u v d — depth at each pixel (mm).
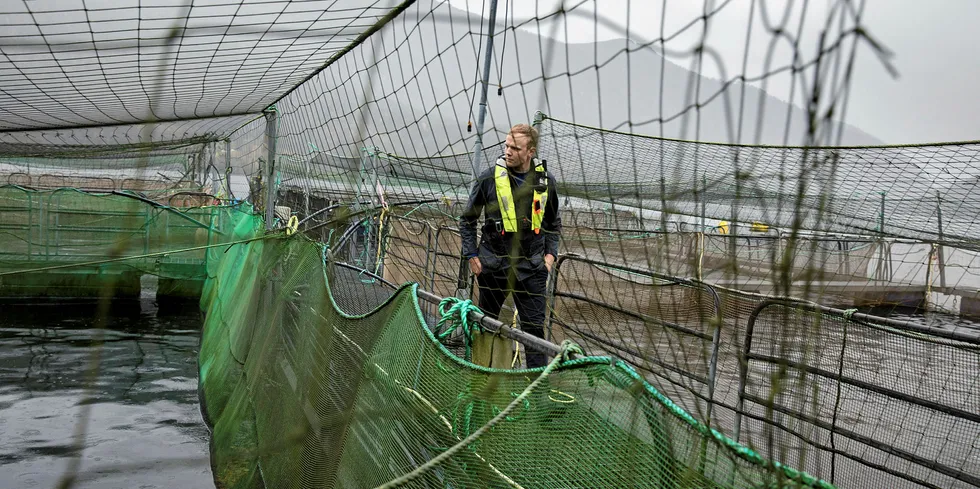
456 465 2254
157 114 8688
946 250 12281
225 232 13109
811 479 1511
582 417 2061
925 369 3781
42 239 13359
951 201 8797
